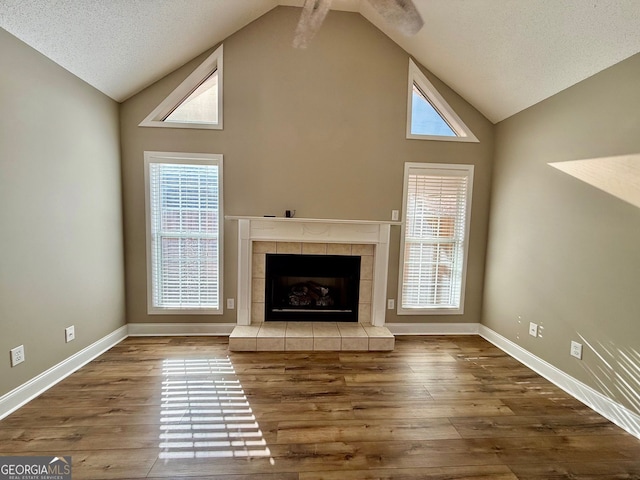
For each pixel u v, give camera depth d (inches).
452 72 118.0
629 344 75.8
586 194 87.3
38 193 81.4
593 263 85.0
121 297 120.0
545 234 101.7
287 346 113.8
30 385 80.3
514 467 62.5
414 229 131.2
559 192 96.3
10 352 74.6
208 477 58.2
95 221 104.0
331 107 123.3
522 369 105.0
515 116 116.0
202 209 122.7
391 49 123.3
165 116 120.7
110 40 88.4
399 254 131.0
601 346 82.4
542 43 86.7
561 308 95.0
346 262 128.4
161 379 92.3
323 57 121.5
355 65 122.7
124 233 120.4
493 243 128.1
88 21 79.7
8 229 73.3
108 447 64.8
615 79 79.0
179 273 124.5
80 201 96.9
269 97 120.7
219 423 73.2
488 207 131.7
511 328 116.7
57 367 89.2
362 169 126.1
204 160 120.4
